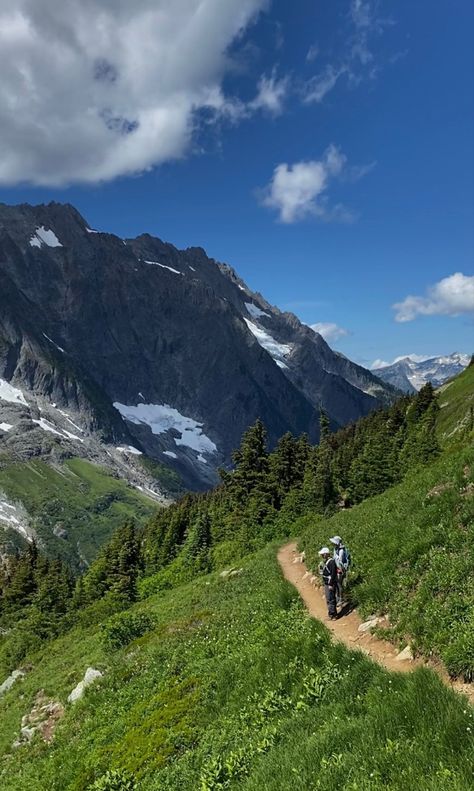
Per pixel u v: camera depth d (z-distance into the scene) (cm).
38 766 1756
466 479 1711
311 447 9000
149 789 1079
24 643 6019
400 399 14625
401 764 641
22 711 2612
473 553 1267
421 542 1499
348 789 624
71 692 2436
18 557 12025
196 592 3319
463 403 11675
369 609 1436
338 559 1609
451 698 757
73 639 4306
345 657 1120
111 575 7662
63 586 8512
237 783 836
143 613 3075
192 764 1076
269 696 1123
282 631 1537
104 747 1520
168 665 1900
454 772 588
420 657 1092
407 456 7612
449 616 1106
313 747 772
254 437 7788
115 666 2322
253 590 2445
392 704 798
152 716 1479
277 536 5809
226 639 1805
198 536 6912
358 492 6825
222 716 1230
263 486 7219
